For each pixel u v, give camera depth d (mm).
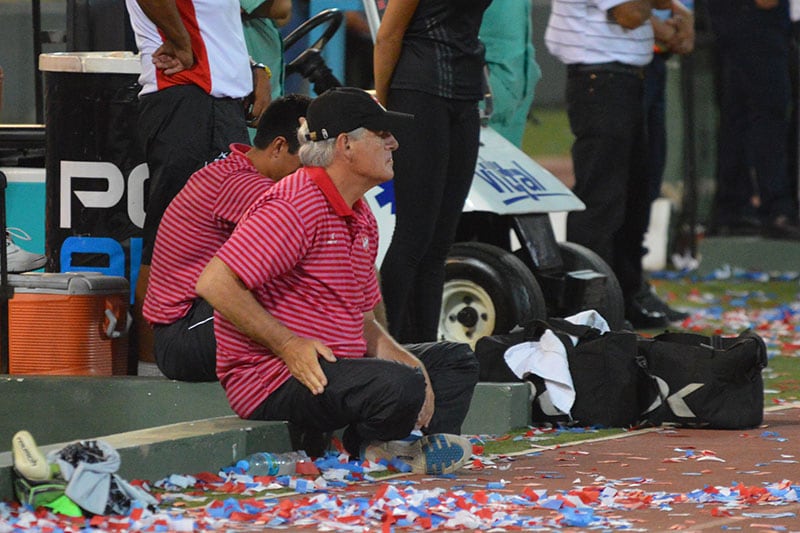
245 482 12312
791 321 25641
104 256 16844
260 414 13242
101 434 15266
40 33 20016
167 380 15047
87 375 16031
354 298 13023
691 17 24281
